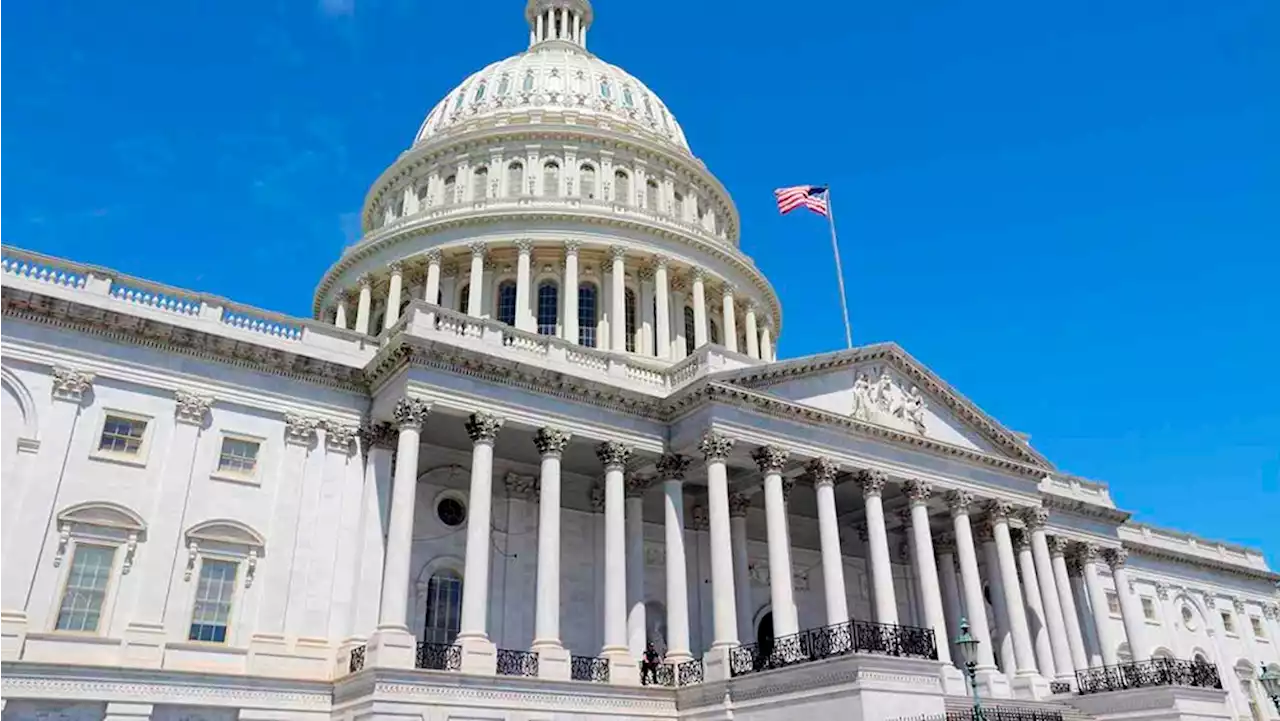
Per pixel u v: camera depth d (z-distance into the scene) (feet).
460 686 105.50
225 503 115.03
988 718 112.68
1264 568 251.39
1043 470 164.35
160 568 108.78
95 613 104.63
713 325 225.97
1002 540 157.07
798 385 140.26
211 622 110.52
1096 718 139.03
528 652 115.96
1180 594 230.27
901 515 162.09
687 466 136.05
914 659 104.94
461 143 223.71
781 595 124.88
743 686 112.78
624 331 198.70
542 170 219.82
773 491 131.54
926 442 149.18
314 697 109.40
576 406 130.21
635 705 116.26
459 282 206.28
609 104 243.60
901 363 153.38
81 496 107.04
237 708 105.40
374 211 242.99
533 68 250.57
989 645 144.77
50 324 111.14
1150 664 151.43
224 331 121.80
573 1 285.84
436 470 136.77
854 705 99.60
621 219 206.90
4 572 100.73
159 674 102.37
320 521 119.75
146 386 114.73
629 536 138.10
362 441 126.31
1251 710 228.63
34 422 107.24
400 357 121.08
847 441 142.41
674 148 235.81
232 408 119.44
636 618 131.85
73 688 98.22
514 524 139.74
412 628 127.03
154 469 112.27
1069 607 175.83
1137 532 228.84
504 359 124.16
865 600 173.99
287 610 114.11
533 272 205.57
